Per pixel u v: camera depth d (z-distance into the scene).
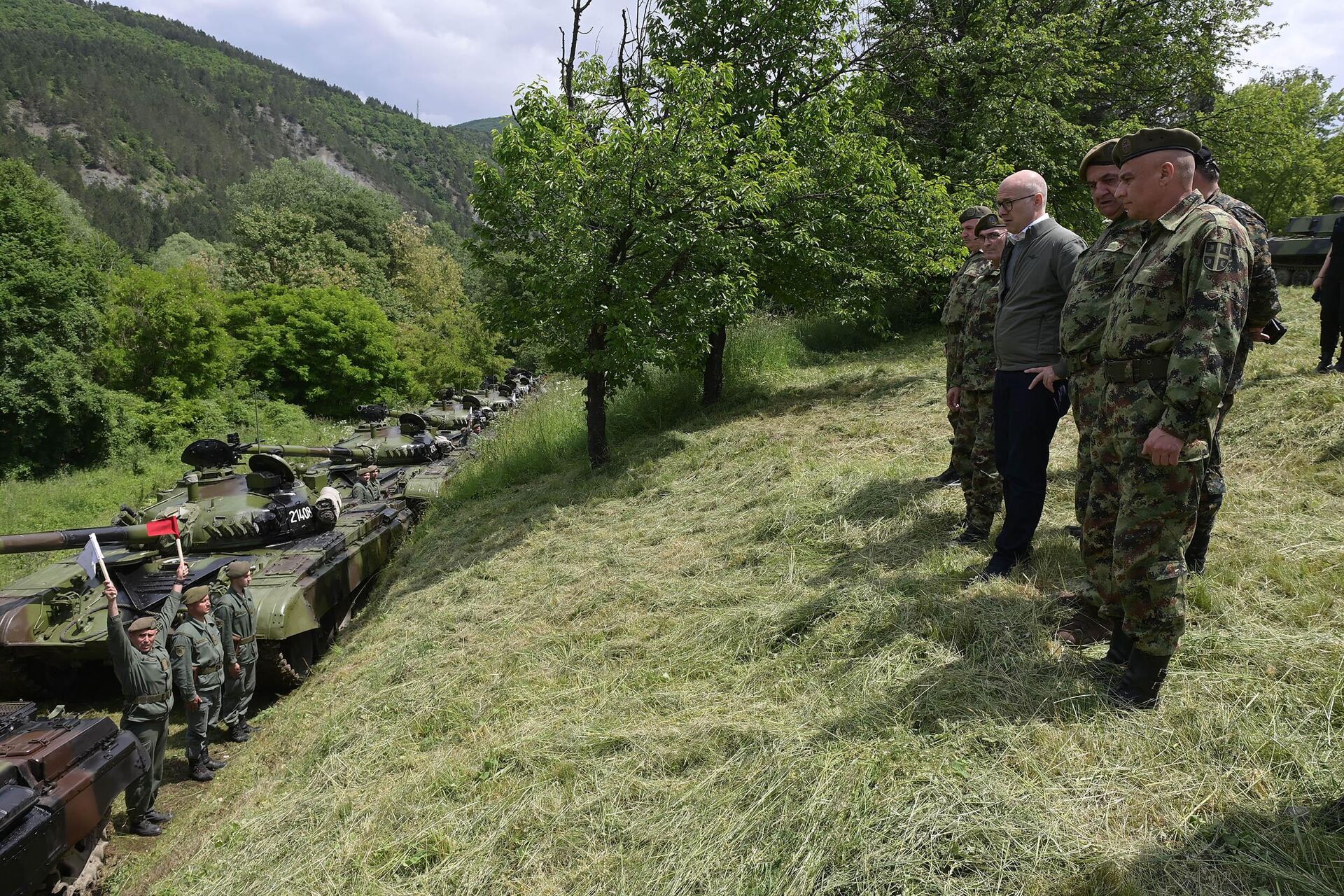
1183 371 2.60
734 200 9.50
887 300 17.25
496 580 7.01
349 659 6.67
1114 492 3.12
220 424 25.98
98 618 6.57
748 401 11.70
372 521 9.23
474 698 4.83
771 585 5.00
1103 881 2.24
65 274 23.16
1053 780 2.68
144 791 4.87
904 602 4.09
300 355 30.89
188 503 7.96
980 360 4.63
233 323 31.52
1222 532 4.17
